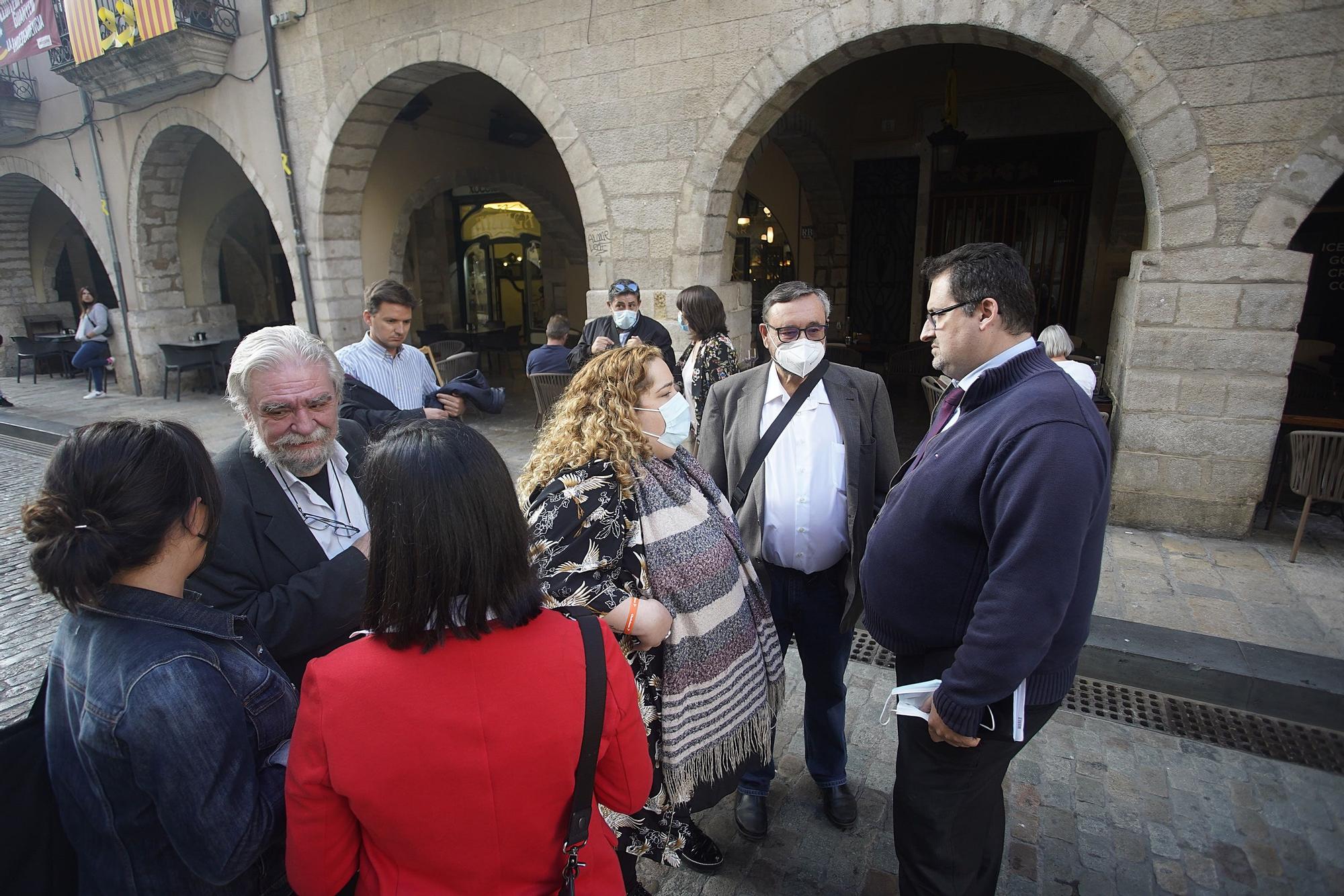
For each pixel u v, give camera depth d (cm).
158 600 117
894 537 177
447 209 1544
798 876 231
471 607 102
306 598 160
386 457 105
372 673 102
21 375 1380
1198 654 330
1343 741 292
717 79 579
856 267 1134
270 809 118
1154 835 244
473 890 107
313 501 181
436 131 1031
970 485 160
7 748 120
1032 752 288
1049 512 144
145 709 107
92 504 111
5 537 555
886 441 242
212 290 1184
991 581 150
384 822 102
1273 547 450
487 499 103
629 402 178
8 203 1380
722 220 628
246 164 909
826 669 243
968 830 177
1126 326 485
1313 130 409
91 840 117
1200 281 446
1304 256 421
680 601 179
